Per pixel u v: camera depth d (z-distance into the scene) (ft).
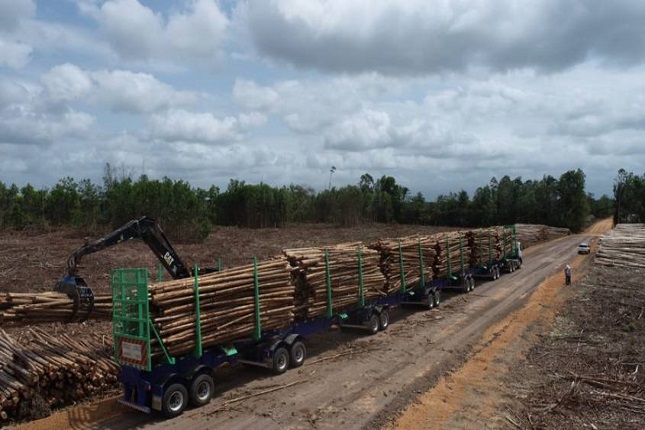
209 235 144.66
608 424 29.17
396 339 49.85
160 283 32.37
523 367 40.06
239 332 36.45
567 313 59.36
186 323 32.42
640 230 145.48
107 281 68.28
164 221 123.34
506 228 101.76
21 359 31.96
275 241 130.93
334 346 47.57
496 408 31.86
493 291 79.05
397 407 32.24
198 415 31.35
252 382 37.45
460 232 79.66
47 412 30.86
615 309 60.44
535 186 263.90
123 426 29.66
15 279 65.92
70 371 32.37
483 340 48.75
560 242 184.34
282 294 40.24
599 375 37.32
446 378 37.83
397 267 57.11
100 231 120.88
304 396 34.40
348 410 31.86
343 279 47.75
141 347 30.48
